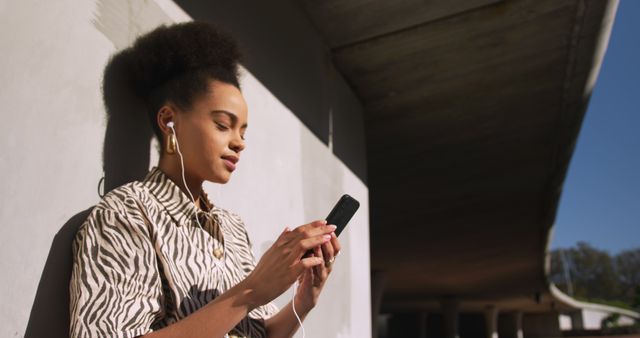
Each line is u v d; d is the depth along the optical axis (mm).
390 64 4473
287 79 3195
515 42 4348
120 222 1141
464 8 3834
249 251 1598
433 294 27141
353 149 4543
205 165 1416
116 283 1083
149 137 1718
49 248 1279
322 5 3650
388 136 6344
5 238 1175
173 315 1184
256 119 2668
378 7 3732
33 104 1287
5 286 1163
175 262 1222
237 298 1097
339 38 4047
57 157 1337
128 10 1705
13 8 1262
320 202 3496
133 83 1635
